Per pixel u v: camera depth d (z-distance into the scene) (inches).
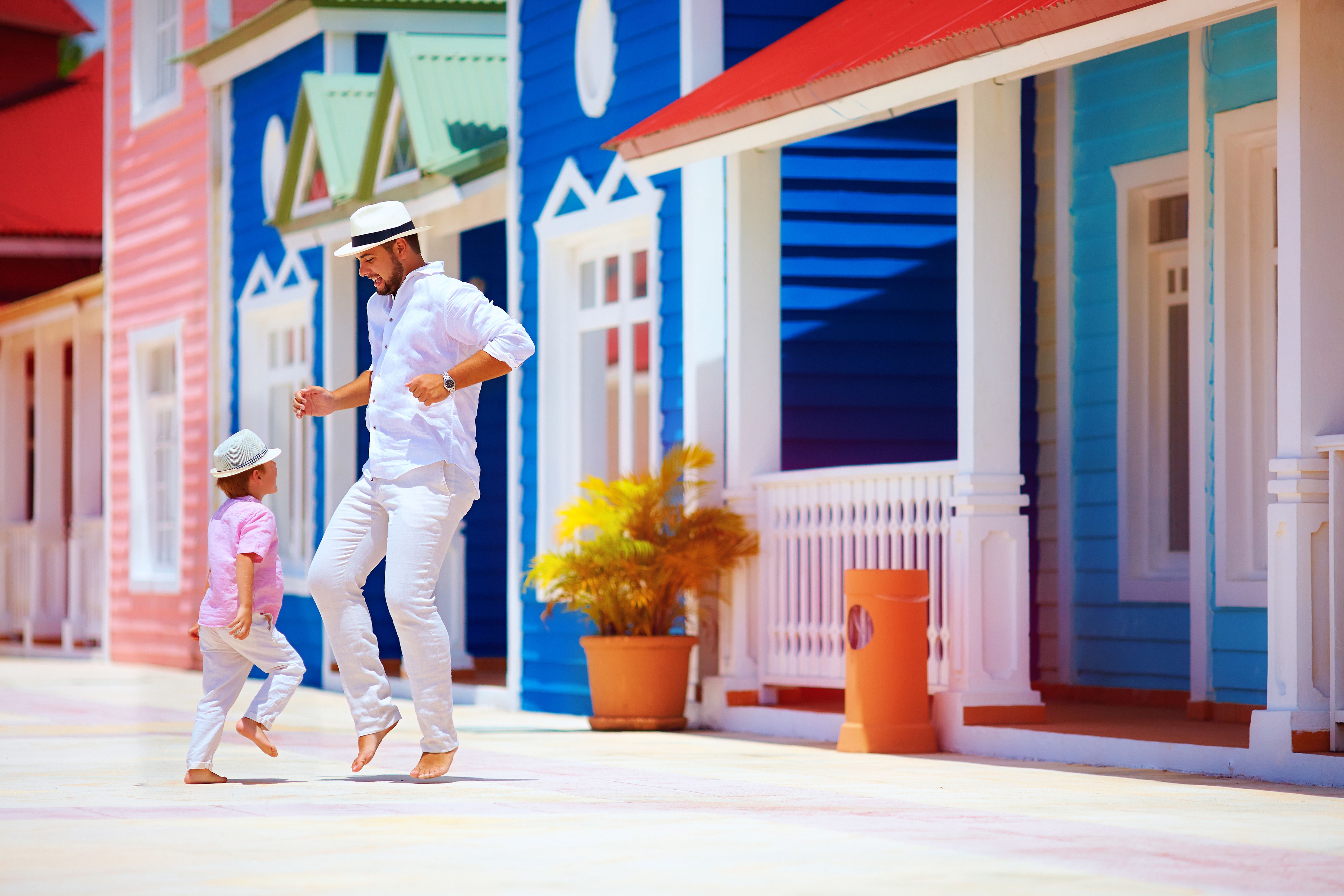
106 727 504.4
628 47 539.2
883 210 523.5
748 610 491.8
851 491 458.6
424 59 663.1
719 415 500.1
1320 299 347.3
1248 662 458.6
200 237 879.7
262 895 208.8
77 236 1201.4
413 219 669.9
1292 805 306.5
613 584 486.9
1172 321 516.7
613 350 561.3
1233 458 469.7
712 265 501.0
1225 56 480.4
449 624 749.3
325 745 439.8
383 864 231.9
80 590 1057.5
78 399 1066.1
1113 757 382.0
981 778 353.7
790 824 274.7
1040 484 549.0
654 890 212.7
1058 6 350.9
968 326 421.7
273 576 338.3
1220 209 477.1
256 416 823.7
